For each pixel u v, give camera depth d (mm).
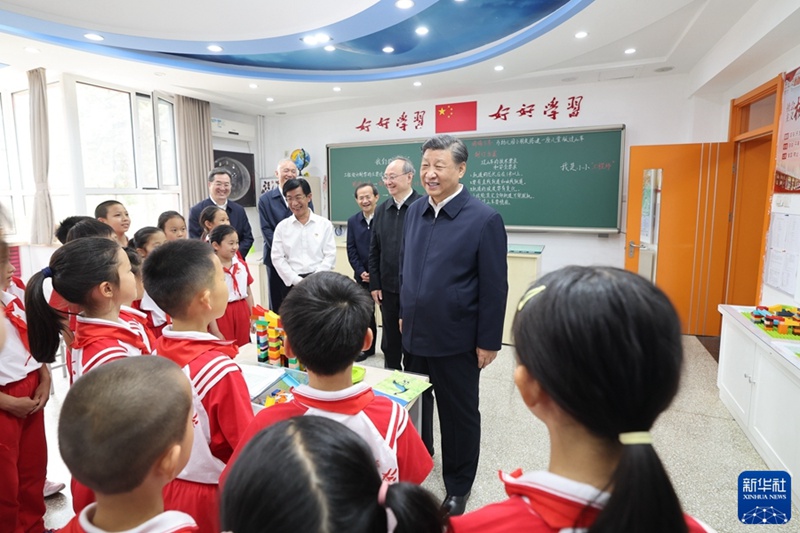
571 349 426
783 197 2838
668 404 447
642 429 434
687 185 4059
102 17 3039
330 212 5887
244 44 3379
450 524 524
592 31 3143
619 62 3982
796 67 2734
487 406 2793
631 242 4254
